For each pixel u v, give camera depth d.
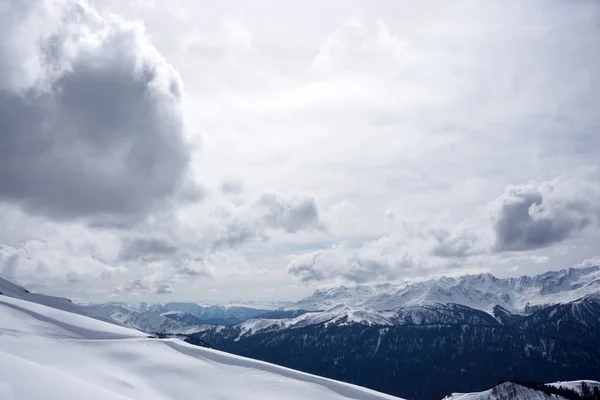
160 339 121.44
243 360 114.00
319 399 98.19
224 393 95.19
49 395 48.16
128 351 108.44
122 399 54.69
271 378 105.69
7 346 96.38
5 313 121.38
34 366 57.25
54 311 132.50
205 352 115.81
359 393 106.75
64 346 104.31
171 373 100.56
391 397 109.75
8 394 45.56
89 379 85.38
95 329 124.38
